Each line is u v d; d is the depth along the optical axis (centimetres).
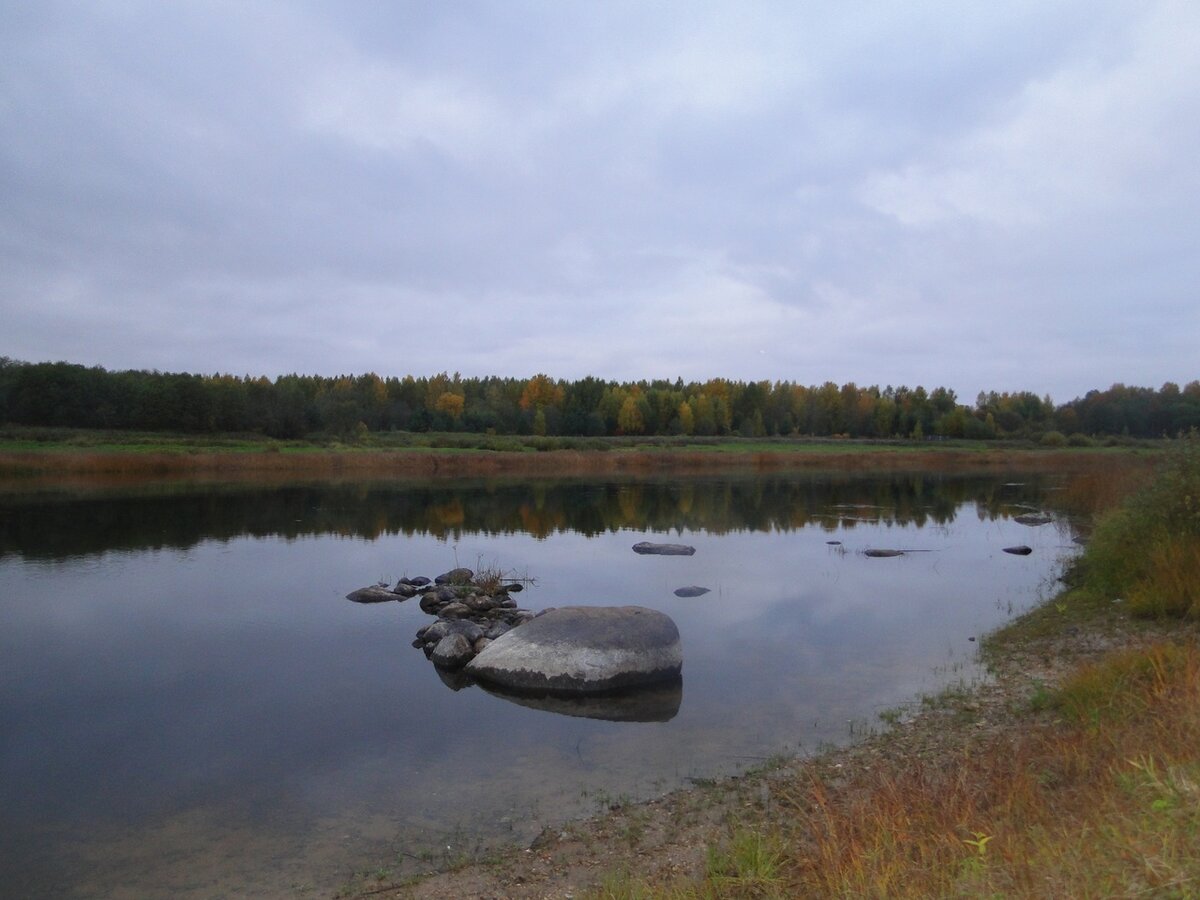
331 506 3875
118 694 1219
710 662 1335
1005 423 10744
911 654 1341
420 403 11444
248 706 1161
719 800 811
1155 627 1234
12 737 1040
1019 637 1360
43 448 5562
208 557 2477
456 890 663
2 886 685
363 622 1673
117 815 819
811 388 11994
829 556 2458
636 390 11256
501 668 1232
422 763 948
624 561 2394
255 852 741
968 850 536
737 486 5253
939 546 2627
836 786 812
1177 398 8938
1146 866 390
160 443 6456
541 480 5709
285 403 7825
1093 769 657
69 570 2248
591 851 721
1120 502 2084
